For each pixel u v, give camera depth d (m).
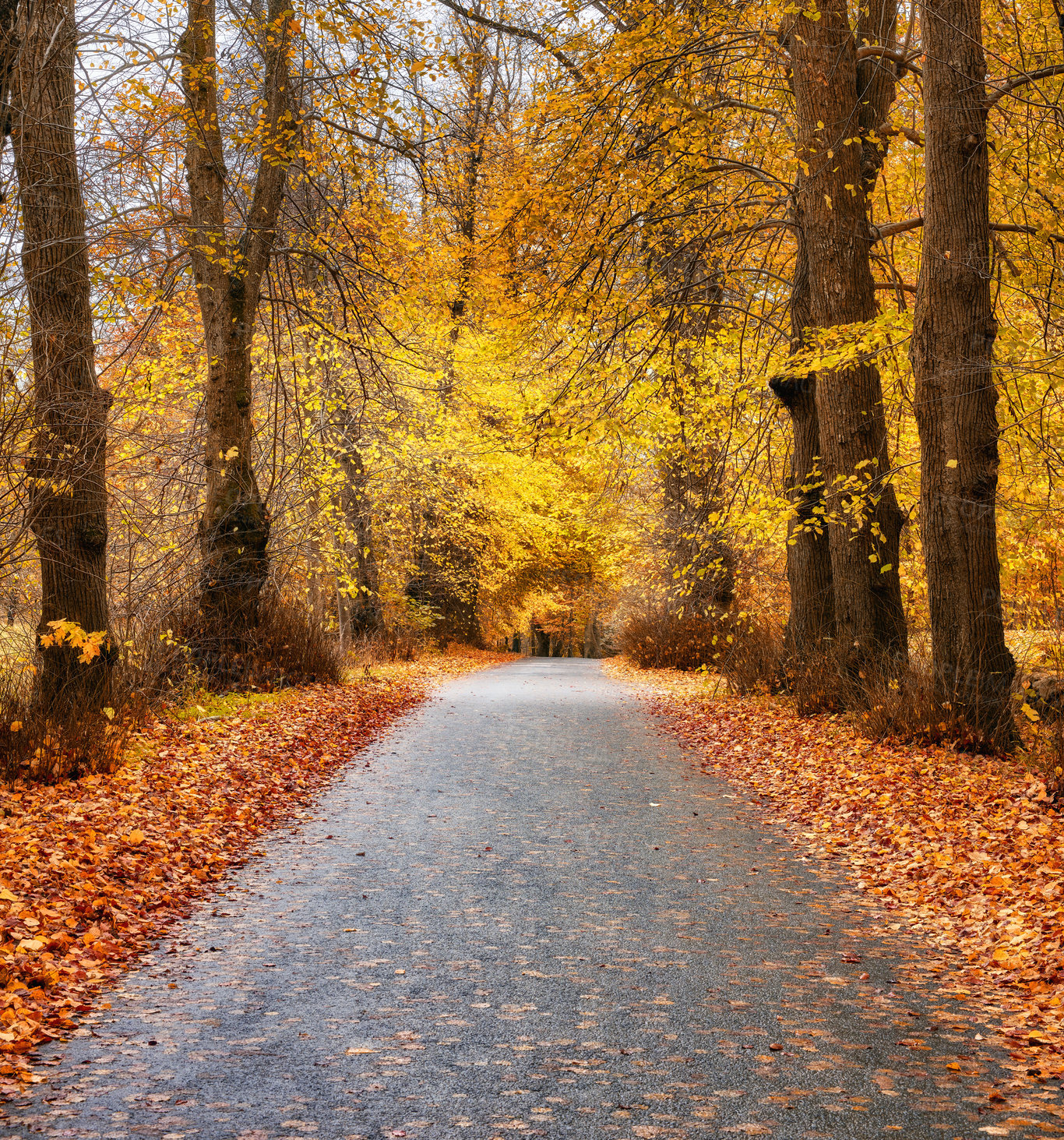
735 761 11.72
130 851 6.70
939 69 10.29
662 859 7.41
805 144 12.83
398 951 5.34
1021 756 10.02
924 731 10.46
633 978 4.95
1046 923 5.42
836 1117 3.52
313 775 10.58
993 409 10.35
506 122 19.50
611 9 13.84
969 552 10.38
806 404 14.74
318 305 18.38
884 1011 4.54
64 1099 3.58
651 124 13.50
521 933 5.66
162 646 12.52
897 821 7.96
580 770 11.23
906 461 17.08
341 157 13.98
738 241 15.95
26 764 8.20
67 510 9.69
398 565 28.77
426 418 21.75
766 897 6.45
